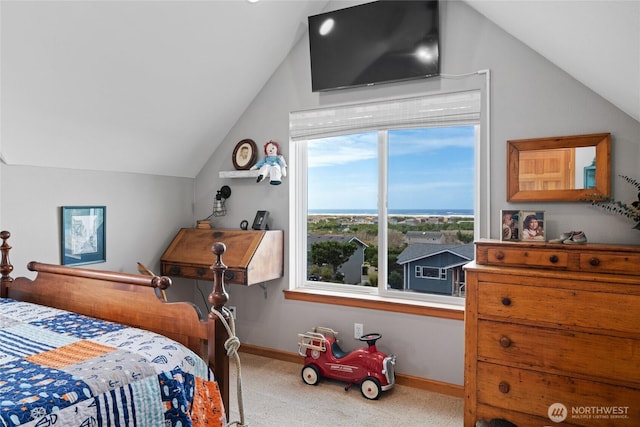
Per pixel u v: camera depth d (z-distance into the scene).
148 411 1.27
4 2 1.93
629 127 2.27
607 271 1.97
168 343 1.51
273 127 3.43
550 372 2.00
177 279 3.61
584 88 2.37
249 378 2.99
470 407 2.19
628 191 2.28
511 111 2.57
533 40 2.33
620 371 1.86
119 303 1.82
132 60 2.56
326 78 3.10
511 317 2.08
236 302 3.60
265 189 3.46
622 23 1.46
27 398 1.07
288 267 3.36
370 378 2.67
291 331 3.34
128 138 2.99
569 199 2.38
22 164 2.60
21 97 2.31
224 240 3.29
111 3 2.22
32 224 2.66
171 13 2.47
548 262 2.10
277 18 3.00
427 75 2.76
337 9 3.15
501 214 2.46
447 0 2.74
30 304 2.03
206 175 3.76
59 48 2.23
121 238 3.19
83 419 1.12
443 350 2.77
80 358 1.33
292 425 2.36
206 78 3.03
